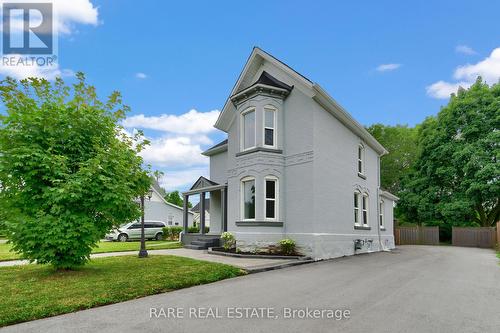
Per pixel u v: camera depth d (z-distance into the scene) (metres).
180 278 8.33
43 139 8.64
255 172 14.48
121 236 27.38
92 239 8.66
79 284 7.43
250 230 14.39
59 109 8.99
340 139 16.48
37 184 8.45
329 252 14.41
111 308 6.10
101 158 8.80
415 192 30.70
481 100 27.48
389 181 37.81
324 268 11.20
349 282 8.57
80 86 9.42
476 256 16.28
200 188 19.86
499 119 25.59
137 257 12.53
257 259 12.63
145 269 9.45
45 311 5.69
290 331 4.86
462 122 28.06
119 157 9.16
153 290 7.32
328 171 14.98
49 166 8.30
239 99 15.77
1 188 8.38
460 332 4.86
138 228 28.17
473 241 25.39
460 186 27.44
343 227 15.98
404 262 13.17
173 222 40.53
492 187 24.47
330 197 14.98
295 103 14.94
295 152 14.65
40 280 7.85
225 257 13.21
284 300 6.64
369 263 12.73
